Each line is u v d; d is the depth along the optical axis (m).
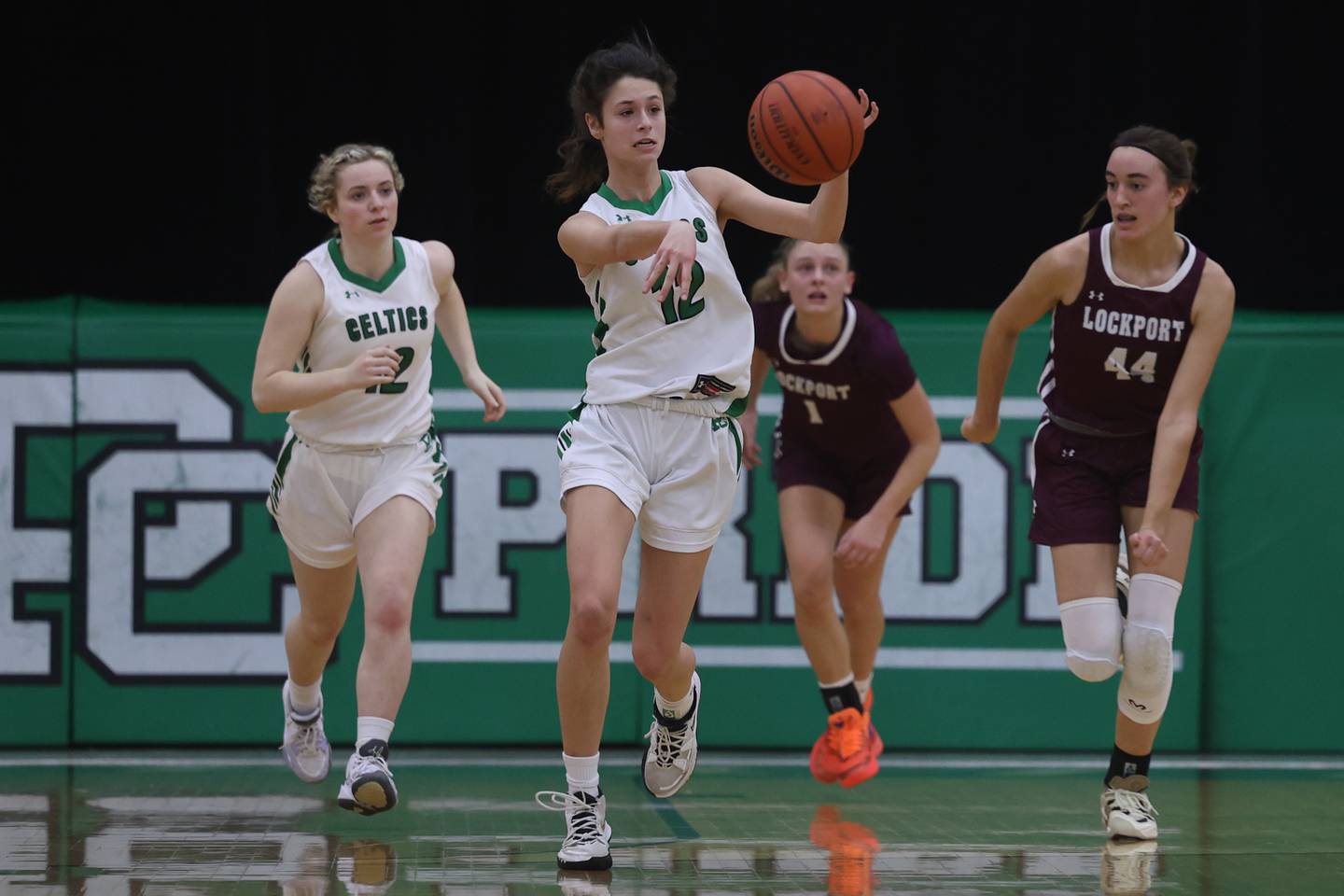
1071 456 11.59
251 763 15.06
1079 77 18.25
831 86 9.53
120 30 17.73
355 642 16.11
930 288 18.92
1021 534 16.42
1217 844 11.41
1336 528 16.42
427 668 16.16
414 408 11.86
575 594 9.74
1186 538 11.33
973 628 16.39
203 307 16.36
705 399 10.14
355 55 17.94
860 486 14.32
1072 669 11.31
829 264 13.13
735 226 19.11
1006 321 11.87
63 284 18.38
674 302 10.00
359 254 11.64
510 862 10.46
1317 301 18.64
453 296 12.52
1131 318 11.15
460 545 16.22
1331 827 12.10
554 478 16.28
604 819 10.48
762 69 18.14
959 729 16.33
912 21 18.23
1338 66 18.09
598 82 10.08
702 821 12.27
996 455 16.45
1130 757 11.69
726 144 18.19
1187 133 18.38
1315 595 16.42
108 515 15.95
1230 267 18.50
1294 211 18.41
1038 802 13.36
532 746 16.28
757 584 16.33
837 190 9.74
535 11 17.98
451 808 12.66
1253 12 17.83
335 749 16.14
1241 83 18.03
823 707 16.27
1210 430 16.50
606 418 10.16
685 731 11.21
